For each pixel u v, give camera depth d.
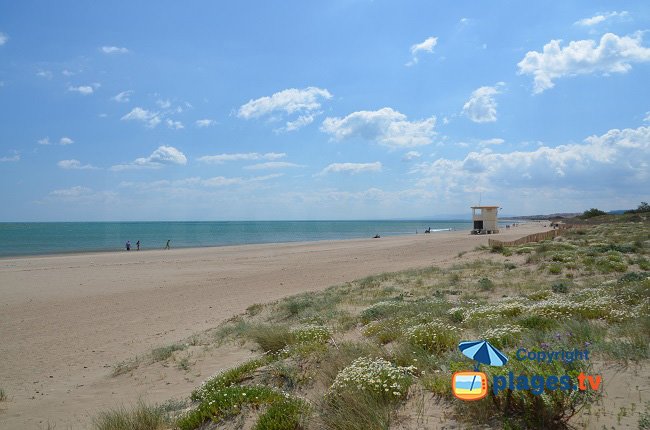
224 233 117.62
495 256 27.22
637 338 6.30
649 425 4.00
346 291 18.81
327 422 5.30
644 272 15.22
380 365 5.99
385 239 70.31
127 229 151.25
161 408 7.46
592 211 102.12
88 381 10.74
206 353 11.46
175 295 22.73
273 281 26.22
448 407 5.02
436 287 17.06
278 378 7.57
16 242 77.50
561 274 17.53
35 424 7.94
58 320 17.92
